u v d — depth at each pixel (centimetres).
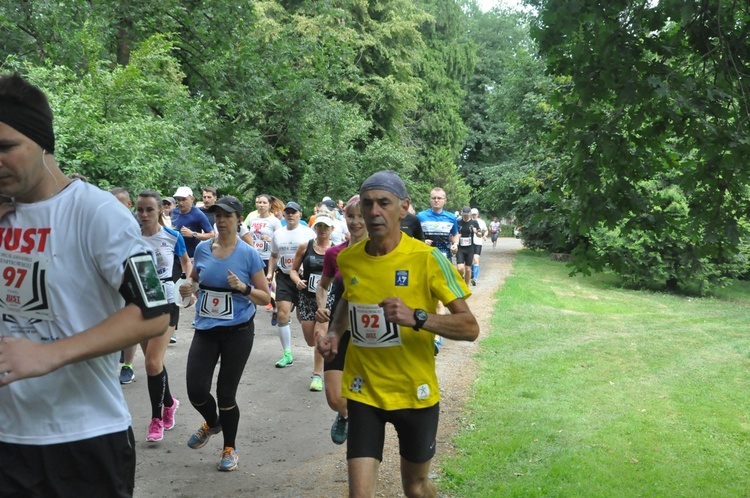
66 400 227
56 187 232
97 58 1511
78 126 1172
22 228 229
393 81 3394
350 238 566
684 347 1061
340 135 2641
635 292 1898
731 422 661
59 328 228
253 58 2156
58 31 1588
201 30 2075
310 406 702
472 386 775
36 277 226
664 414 686
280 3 3002
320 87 2419
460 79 4672
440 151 4322
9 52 1611
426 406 348
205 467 530
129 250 223
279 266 870
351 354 359
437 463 534
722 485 507
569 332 1155
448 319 335
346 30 3033
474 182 5244
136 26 1845
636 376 855
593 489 486
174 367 848
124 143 1220
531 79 2878
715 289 1973
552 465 529
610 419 661
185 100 1738
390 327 344
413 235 697
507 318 1266
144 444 578
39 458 226
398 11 3584
